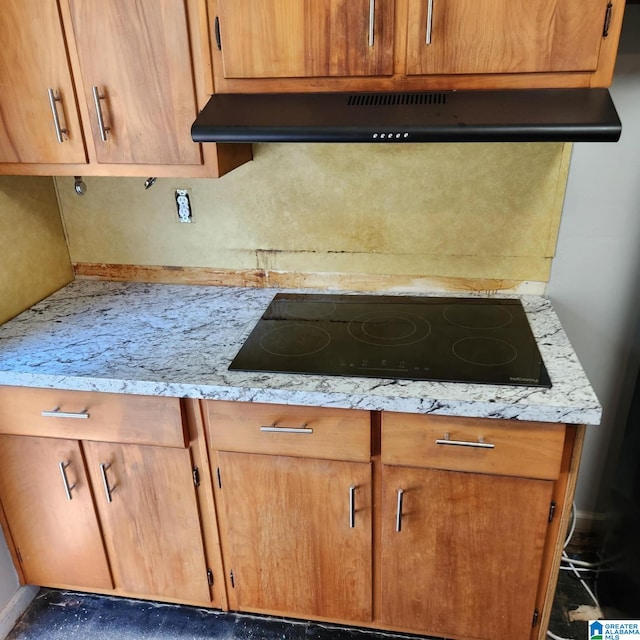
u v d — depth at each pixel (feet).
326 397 4.31
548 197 5.44
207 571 5.48
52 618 5.97
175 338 5.25
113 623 5.91
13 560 5.83
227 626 5.84
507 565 4.75
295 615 5.51
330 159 5.66
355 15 4.16
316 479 4.78
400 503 4.68
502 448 4.33
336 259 6.06
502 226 5.62
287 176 5.81
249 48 4.38
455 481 4.54
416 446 4.47
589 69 4.05
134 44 4.58
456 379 4.39
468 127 3.82
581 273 5.71
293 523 5.01
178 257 6.39
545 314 5.45
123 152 4.97
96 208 6.31
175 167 4.97
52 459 5.20
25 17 4.60
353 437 4.53
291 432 4.58
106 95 4.78
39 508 5.48
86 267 6.63
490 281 5.87
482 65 4.16
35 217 6.01
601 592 5.98
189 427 4.86
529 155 5.32
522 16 3.98
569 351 4.77
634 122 5.13
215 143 4.79
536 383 4.29
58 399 4.89
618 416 6.23
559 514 4.58
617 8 3.88
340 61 4.32
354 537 4.95
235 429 4.71
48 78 4.79
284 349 4.95
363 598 5.22
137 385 4.58
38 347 5.16
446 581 4.96
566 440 4.30
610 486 6.45
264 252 6.17
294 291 6.22
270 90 4.52
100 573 5.71
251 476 4.89
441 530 4.75
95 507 5.36
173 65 4.59
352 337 5.12
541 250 5.66
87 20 4.55
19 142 5.08
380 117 4.02
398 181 5.62
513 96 4.12
